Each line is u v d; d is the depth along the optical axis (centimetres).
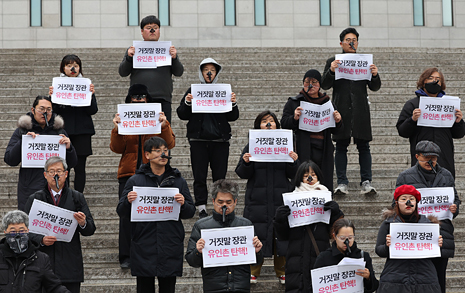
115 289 800
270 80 1460
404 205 672
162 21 2273
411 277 669
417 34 2312
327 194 701
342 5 2311
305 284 687
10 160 785
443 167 844
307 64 1565
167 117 943
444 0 2323
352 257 650
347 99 950
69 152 791
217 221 685
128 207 702
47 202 696
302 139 858
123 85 1412
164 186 711
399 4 2317
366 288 657
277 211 694
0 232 918
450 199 729
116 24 2270
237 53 1653
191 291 800
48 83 1420
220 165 907
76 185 911
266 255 778
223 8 2278
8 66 1509
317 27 2295
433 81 845
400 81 1433
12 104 1317
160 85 932
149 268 693
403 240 668
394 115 1294
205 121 887
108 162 1114
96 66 1538
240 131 1232
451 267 849
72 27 2261
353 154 1168
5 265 584
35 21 2262
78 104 888
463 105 1373
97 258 858
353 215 955
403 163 1138
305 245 696
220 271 671
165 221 705
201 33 2266
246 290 674
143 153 842
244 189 1016
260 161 796
